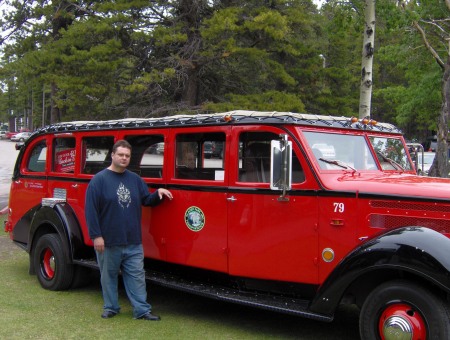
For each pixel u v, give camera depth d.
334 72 17.89
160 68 15.22
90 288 7.14
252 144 5.19
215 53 14.59
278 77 15.68
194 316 5.91
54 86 18.64
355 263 4.29
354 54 26.66
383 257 4.16
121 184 5.61
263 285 5.13
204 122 5.52
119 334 5.21
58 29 16.98
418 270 4.01
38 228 7.18
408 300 4.15
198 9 15.02
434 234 4.11
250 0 15.07
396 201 4.44
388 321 4.21
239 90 16.34
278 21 13.99
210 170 5.52
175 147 5.82
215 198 5.39
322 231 4.71
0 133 90.12
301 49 16.50
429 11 12.99
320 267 4.73
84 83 14.51
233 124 5.28
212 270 5.45
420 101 19.92
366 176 5.07
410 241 4.09
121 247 5.60
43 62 14.93
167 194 5.78
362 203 4.56
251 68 15.73
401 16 10.31
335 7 11.72
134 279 5.68
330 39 19.05
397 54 17.80
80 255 6.73
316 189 4.75
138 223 5.71
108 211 5.53
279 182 4.65
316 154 4.93
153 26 15.20
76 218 6.84
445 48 15.03
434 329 4.02
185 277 5.86
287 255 4.90
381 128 5.79
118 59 14.38
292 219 4.87
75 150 6.95
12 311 5.96
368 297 4.38
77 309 6.11
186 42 15.14
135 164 6.32
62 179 7.09
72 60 14.28
